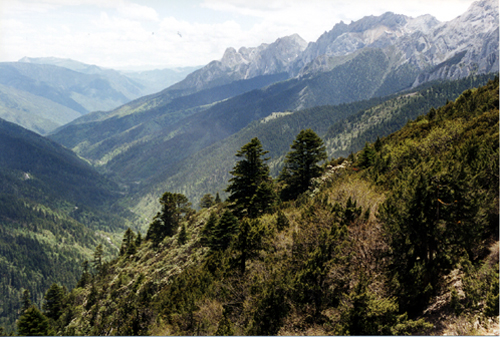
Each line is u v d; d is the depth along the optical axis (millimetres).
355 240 21828
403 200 21094
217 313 24438
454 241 18125
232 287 25547
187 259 53344
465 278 16297
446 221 18234
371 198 27922
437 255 18500
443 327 15305
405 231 19219
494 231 19875
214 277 30422
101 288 72250
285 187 60375
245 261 28828
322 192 38469
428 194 18719
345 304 17672
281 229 29219
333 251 22188
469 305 15414
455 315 15383
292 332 19312
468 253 18625
